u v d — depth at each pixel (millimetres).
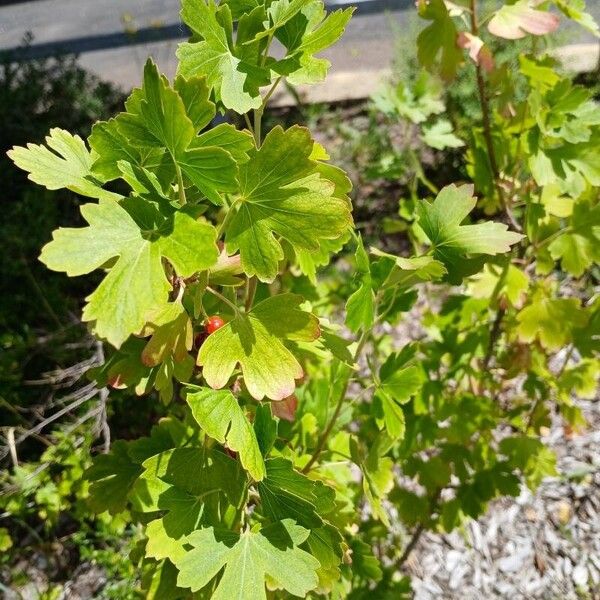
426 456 722
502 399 725
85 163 239
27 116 1108
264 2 251
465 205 307
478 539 721
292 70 245
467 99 992
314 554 270
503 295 457
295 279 481
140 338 281
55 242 186
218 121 766
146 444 326
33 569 755
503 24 362
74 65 1298
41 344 805
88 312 185
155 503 269
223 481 274
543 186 443
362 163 1194
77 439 703
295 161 215
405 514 533
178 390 633
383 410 342
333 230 221
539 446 512
